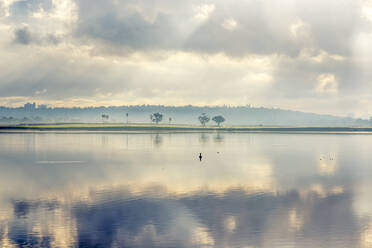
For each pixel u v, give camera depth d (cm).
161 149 13575
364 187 5828
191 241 3288
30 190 5569
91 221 3872
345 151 13212
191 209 4350
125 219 3947
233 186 5853
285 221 3872
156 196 5069
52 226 3709
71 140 18925
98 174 7231
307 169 8094
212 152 12431
